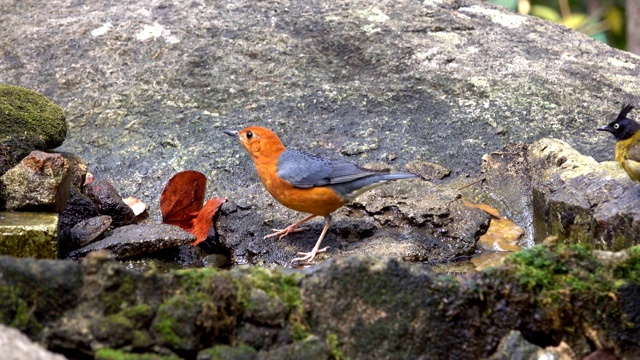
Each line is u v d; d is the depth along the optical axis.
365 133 9.11
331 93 9.66
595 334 4.46
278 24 10.74
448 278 4.43
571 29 11.44
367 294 4.34
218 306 4.11
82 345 3.97
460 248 7.32
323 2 11.26
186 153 8.78
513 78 10.05
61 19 10.85
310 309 4.31
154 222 7.98
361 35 10.57
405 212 7.55
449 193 7.79
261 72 10.01
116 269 4.09
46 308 4.04
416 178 8.00
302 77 9.95
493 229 7.91
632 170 6.89
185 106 9.47
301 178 7.22
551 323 4.46
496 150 8.87
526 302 4.45
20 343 3.71
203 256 7.49
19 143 7.28
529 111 9.46
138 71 9.98
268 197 8.02
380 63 10.18
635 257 4.56
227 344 4.16
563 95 9.74
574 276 4.51
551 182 7.54
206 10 10.99
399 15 11.05
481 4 11.70
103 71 9.98
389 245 7.20
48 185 6.70
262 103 9.52
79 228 7.15
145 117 9.30
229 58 10.16
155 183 8.45
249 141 7.45
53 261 4.11
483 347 4.41
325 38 10.52
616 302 4.45
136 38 10.41
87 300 4.07
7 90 7.86
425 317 4.36
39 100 7.91
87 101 9.55
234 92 9.70
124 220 7.66
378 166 8.31
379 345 4.32
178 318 4.04
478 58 10.38
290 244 7.49
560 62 10.46
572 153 8.10
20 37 10.48
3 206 6.73
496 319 4.44
